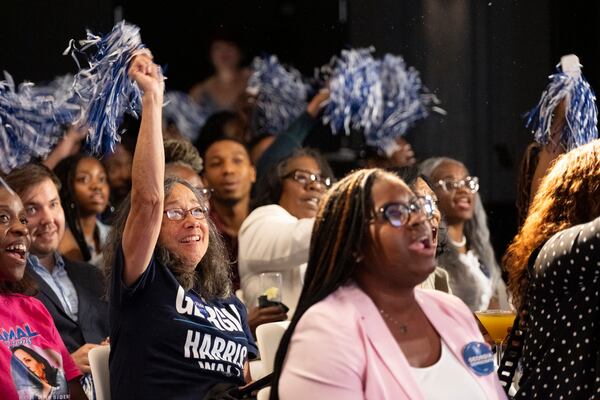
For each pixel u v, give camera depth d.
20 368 3.48
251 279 4.63
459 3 7.49
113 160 6.59
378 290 2.63
